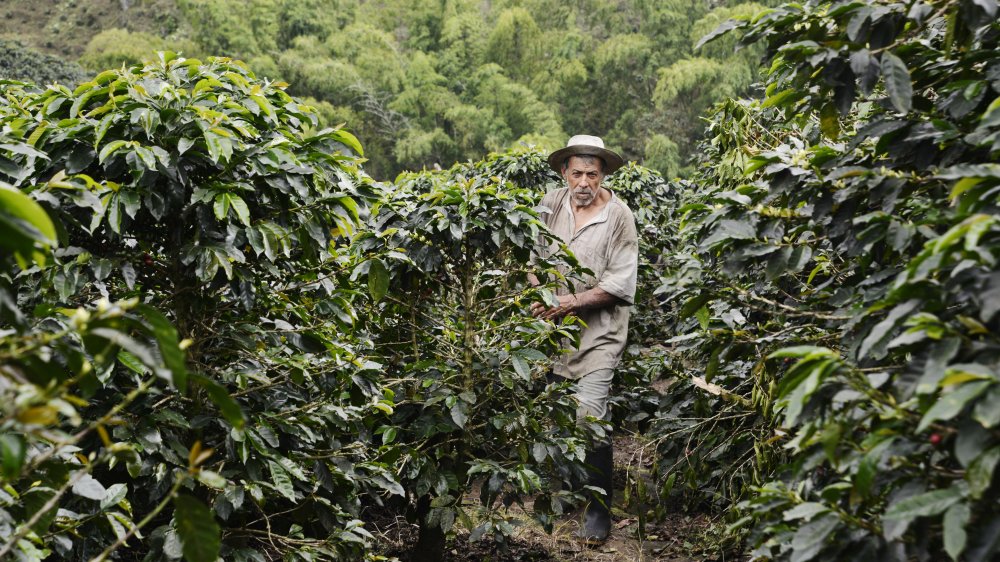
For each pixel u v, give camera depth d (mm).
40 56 18969
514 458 3238
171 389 2365
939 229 1806
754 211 2062
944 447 1398
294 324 2822
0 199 986
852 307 1812
